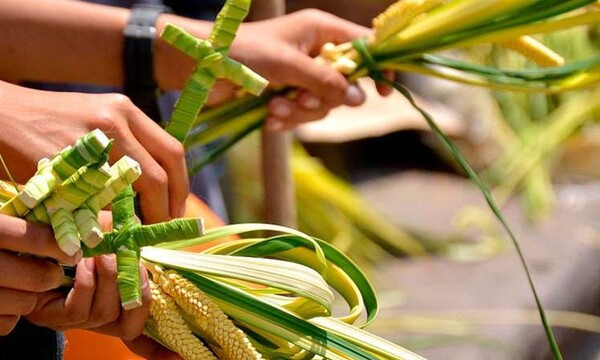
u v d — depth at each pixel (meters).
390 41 1.52
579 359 2.09
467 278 2.26
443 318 2.01
